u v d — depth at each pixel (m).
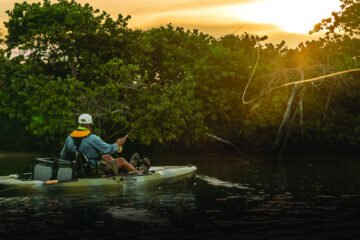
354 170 16.09
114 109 22.56
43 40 22.95
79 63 24.00
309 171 15.83
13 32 23.38
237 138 29.42
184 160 21.89
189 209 8.59
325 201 9.48
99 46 24.25
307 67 24.56
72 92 21.25
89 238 6.64
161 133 23.55
